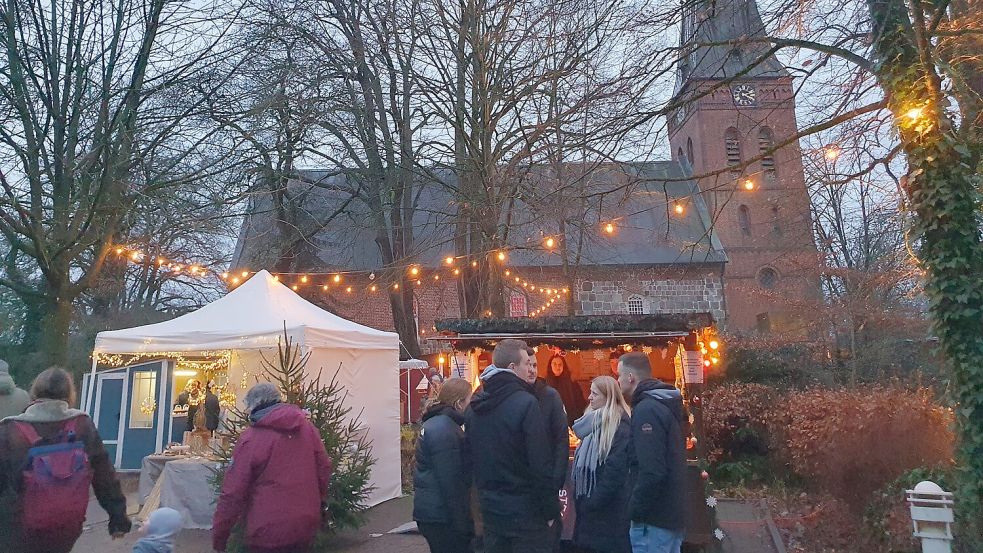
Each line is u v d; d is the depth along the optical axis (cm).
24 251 1154
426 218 2472
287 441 408
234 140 1522
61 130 1208
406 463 1229
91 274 1224
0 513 376
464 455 427
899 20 712
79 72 1226
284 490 398
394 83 1677
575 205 1333
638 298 3052
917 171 664
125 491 1188
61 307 1173
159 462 946
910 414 695
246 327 889
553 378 867
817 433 773
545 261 2795
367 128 1784
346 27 1714
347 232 2075
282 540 393
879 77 732
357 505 792
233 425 761
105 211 1223
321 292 2514
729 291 3184
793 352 1364
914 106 670
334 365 951
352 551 731
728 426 1116
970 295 635
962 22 718
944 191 646
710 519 636
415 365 2011
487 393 378
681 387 732
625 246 3075
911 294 1188
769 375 1309
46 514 378
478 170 1462
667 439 406
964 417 627
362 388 1003
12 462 379
